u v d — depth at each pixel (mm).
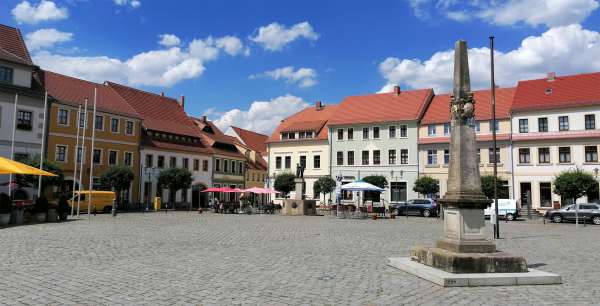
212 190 47500
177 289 8109
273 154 67062
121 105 54719
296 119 70375
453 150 10828
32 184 34500
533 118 49938
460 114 10805
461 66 11117
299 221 31000
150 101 63469
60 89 48938
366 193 58906
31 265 10422
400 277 9641
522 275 9273
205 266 10625
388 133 58344
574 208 36812
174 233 19453
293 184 56500
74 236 17188
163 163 58000
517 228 29016
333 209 43344
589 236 22125
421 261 10578
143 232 19672
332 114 68188
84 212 41062
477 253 9945
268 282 8867
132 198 53438
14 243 14586
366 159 59688
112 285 8359
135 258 11727
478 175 10539
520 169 50094
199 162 63812
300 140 64750
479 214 10289
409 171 56500
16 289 7934
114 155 52125
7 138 41156
